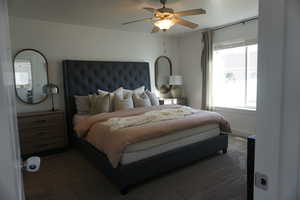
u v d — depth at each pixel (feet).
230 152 11.07
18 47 11.48
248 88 13.91
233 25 13.92
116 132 7.89
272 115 2.11
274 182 2.16
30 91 11.95
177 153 8.69
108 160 7.88
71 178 8.69
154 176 8.40
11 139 1.86
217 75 15.67
